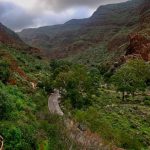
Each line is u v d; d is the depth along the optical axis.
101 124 57.53
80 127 49.84
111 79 117.88
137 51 169.25
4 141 29.02
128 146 51.06
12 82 60.62
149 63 141.62
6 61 73.69
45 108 55.53
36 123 39.94
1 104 35.50
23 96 53.44
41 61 190.62
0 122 32.34
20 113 39.66
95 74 136.38
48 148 34.44
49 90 86.38
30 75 103.00
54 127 40.97
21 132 31.56
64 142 38.34
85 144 41.03
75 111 65.75
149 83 113.81
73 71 87.12
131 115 74.25
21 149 29.52
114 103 88.38
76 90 75.88
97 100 87.19
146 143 56.31
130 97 97.69
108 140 49.50
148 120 71.56
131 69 108.56
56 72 102.75
